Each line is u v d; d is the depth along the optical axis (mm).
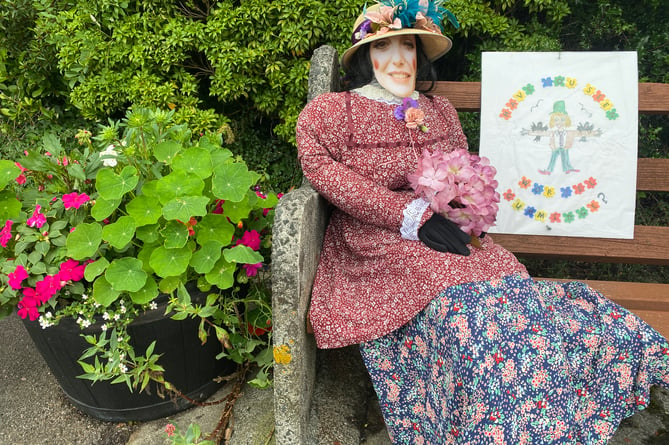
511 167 1971
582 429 1303
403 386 1422
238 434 1562
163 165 1647
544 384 1211
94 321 1411
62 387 1681
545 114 1934
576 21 2637
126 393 1570
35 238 1426
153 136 1698
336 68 1943
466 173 1396
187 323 1486
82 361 1493
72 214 1528
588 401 1319
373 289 1461
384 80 1624
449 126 1771
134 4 2518
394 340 1423
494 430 1179
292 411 1352
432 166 1425
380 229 1506
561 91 1920
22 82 2871
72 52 2453
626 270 2676
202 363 1628
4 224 1482
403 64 1622
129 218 1419
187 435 1385
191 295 1513
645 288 1801
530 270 2734
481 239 1535
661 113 1928
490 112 1958
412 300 1366
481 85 1964
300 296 1290
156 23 2426
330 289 1493
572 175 1937
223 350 1688
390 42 1627
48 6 2598
